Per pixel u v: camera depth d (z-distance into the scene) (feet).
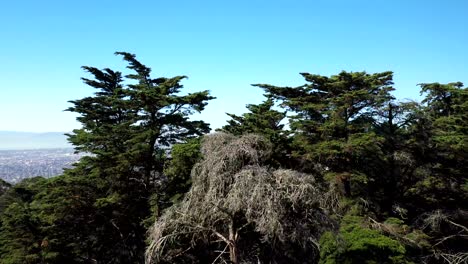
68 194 74.08
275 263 60.34
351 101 82.89
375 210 83.56
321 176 76.18
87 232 80.18
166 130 78.54
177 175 68.08
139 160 74.18
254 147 57.36
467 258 73.31
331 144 75.56
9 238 81.82
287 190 51.11
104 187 77.97
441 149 87.45
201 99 76.89
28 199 111.34
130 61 79.10
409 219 88.43
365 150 79.30
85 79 88.99
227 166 54.24
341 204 74.13
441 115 102.42
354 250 61.67
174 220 54.80
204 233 57.77
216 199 52.95
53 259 74.02
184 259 64.13
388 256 61.87
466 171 87.45
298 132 86.99
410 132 89.61
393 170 87.45
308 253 63.16
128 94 75.41
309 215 53.72
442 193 87.40
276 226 50.06
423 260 75.82
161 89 74.90
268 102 80.69
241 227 54.65
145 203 76.84
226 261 55.83
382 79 87.10
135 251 83.20
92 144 78.84
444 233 83.20
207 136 57.72
